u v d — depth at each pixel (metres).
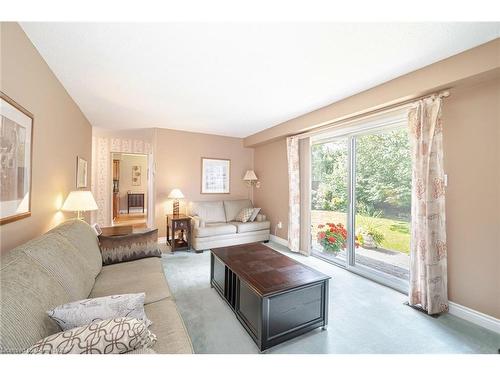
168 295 1.62
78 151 3.08
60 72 2.10
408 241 2.60
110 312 1.03
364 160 3.07
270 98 2.80
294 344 1.63
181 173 4.70
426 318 1.97
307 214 3.79
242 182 5.40
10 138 1.36
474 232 1.91
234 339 1.67
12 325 0.79
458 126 2.01
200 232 3.81
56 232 1.61
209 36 1.59
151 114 3.47
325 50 1.76
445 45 1.69
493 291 1.80
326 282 1.82
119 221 7.05
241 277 1.80
